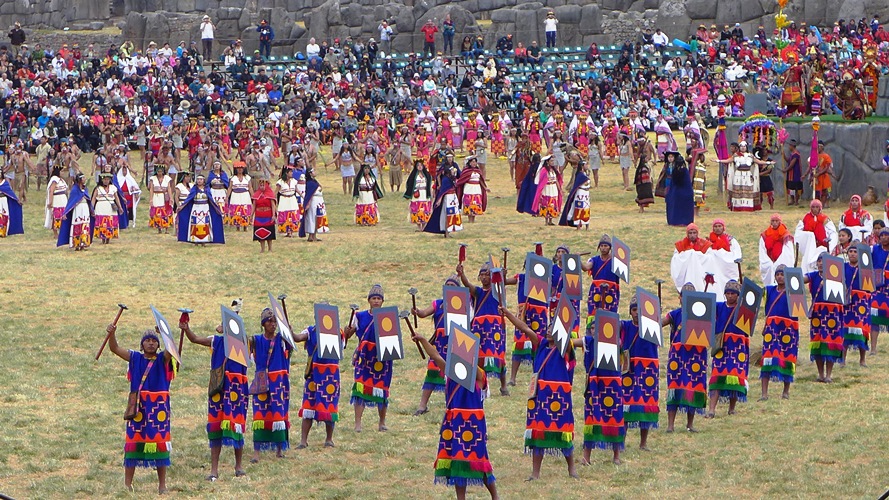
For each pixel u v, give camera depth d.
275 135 45.53
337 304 22.77
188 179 31.03
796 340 16.89
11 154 38.34
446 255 26.72
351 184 40.66
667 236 28.12
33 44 66.62
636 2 65.12
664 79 54.78
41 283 24.58
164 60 56.72
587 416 14.20
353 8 65.06
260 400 14.30
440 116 48.84
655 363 14.56
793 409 16.41
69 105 50.38
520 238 28.38
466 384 12.36
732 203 32.72
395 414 16.58
